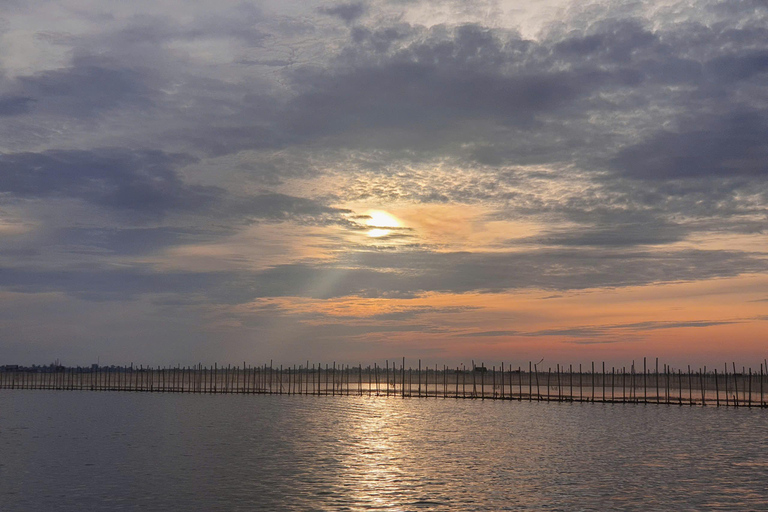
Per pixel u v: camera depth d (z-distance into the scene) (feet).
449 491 157.48
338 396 554.87
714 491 158.81
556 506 144.46
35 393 577.43
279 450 222.07
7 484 164.45
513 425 306.76
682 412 377.91
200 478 171.63
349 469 185.47
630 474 179.52
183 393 580.30
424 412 382.22
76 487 161.17
